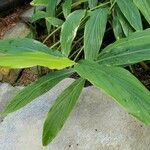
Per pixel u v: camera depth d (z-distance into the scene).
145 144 0.70
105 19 0.77
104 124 0.76
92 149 0.72
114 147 0.71
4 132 0.81
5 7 1.24
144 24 0.89
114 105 0.79
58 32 1.07
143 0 0.72
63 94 0.57
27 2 1.27
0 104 0.91
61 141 0.75
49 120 0.56
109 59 0.54
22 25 1.18
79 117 0.79
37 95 0.58
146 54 0.53
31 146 0.76
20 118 0.83
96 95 0.83
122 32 0.82
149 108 0.41
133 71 0.92
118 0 0.81
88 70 0.47
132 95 0.42
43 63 0.41
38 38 1.12
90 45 0.71
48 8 1.00
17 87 0.95
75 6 1.02
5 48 0.50
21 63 0.39
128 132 0.73
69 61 0.44
